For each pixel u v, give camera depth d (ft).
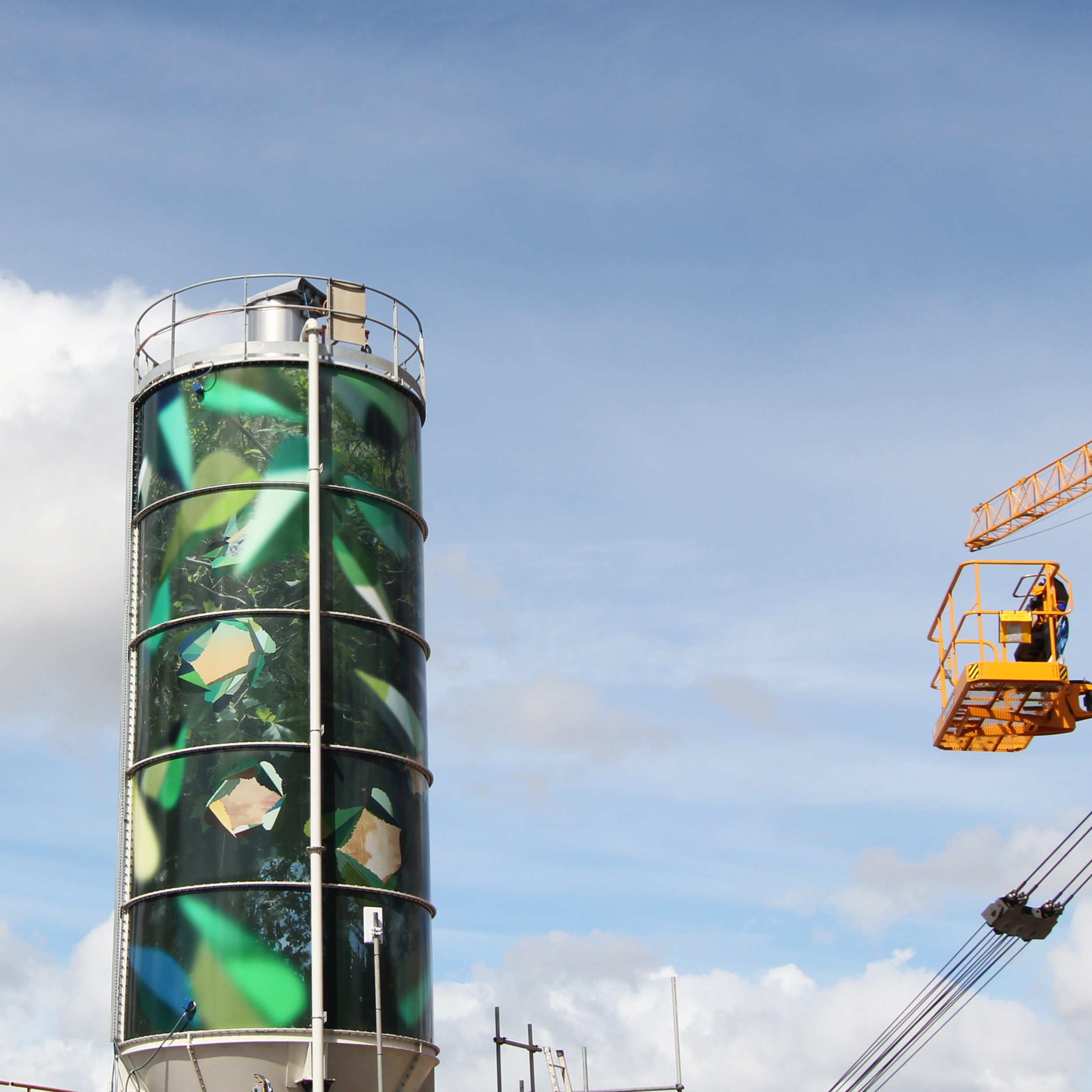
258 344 139.13
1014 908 116.26
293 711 129.80
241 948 123.95
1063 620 148.36
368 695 133.08
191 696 131.03
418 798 135.54
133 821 132.46
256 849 126.21
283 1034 121.49
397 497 140.56
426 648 142.00
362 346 144.36
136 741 134.72
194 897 125.80
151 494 139.23
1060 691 149.48
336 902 126.62
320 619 132.05
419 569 142.41
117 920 131.03
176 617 133.80
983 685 147.84
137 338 145.89
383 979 127.03
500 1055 148.87
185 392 139.03
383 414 141.59
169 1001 123.95
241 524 134.21
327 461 137.18
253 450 136.05
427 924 134.10
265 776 127.85
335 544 135.44
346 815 129.08
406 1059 126.52
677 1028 161.38
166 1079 123.03
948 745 158.92
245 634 131.44
